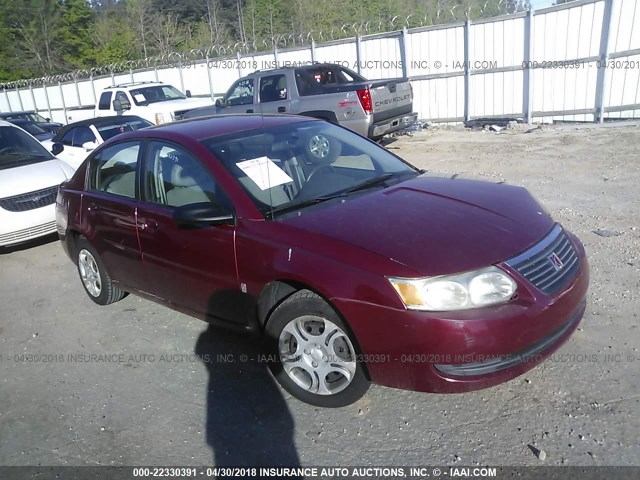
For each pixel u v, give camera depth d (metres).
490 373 3.01
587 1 11.66
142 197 4.47
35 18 44.34
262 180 3.91
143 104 15.34
